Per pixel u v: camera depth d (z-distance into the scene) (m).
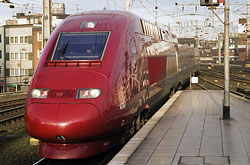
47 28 22.69
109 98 7.57
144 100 10.48
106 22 9.18
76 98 7.29
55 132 7.02
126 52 8.82
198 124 10.32
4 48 46.84
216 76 43.06
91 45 8.55
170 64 16.84
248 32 53.38
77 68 7.93
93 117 7.15
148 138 8.52
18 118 14.62
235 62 84.06
